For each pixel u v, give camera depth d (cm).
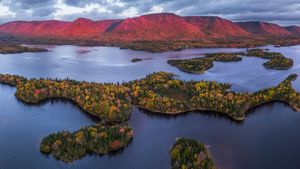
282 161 15300
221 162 15088
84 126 18912
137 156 15525
